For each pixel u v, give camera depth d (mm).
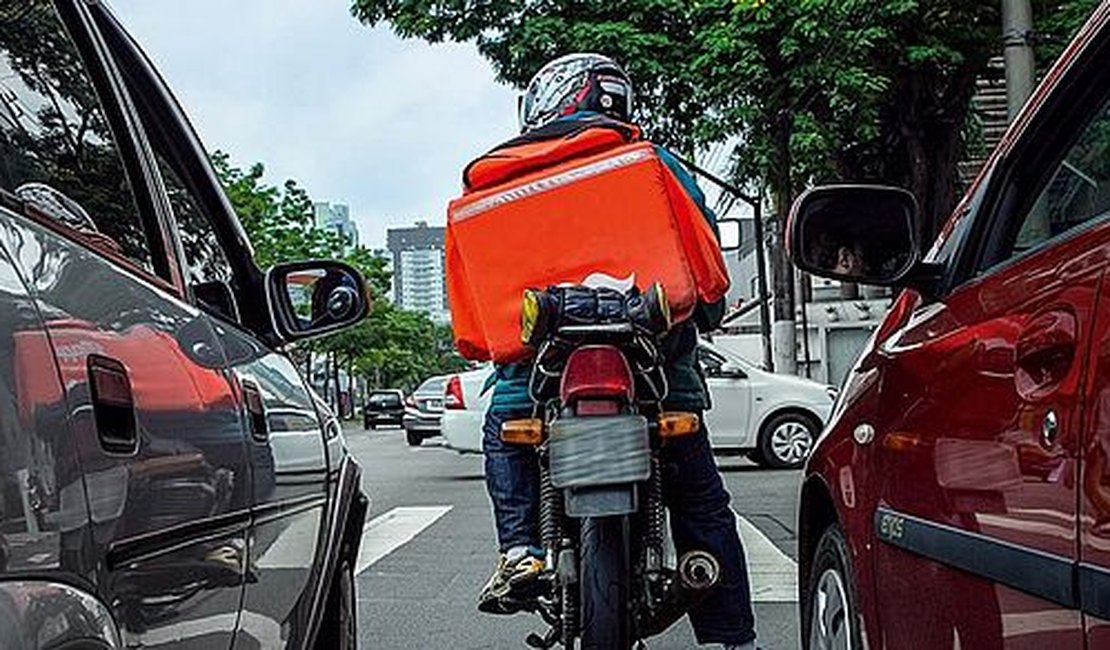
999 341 2588
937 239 3439
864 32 15922
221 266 3676
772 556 8078
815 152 16828
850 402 3664
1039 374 2361
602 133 4133
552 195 4086
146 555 2162
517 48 17781
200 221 3615
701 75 16781
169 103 3680
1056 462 2225
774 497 11836
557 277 4070
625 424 3830
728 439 15211
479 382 15492
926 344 3059
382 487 14305
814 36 15695
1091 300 2213
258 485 2951
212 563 2543
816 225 3240
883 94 16531
